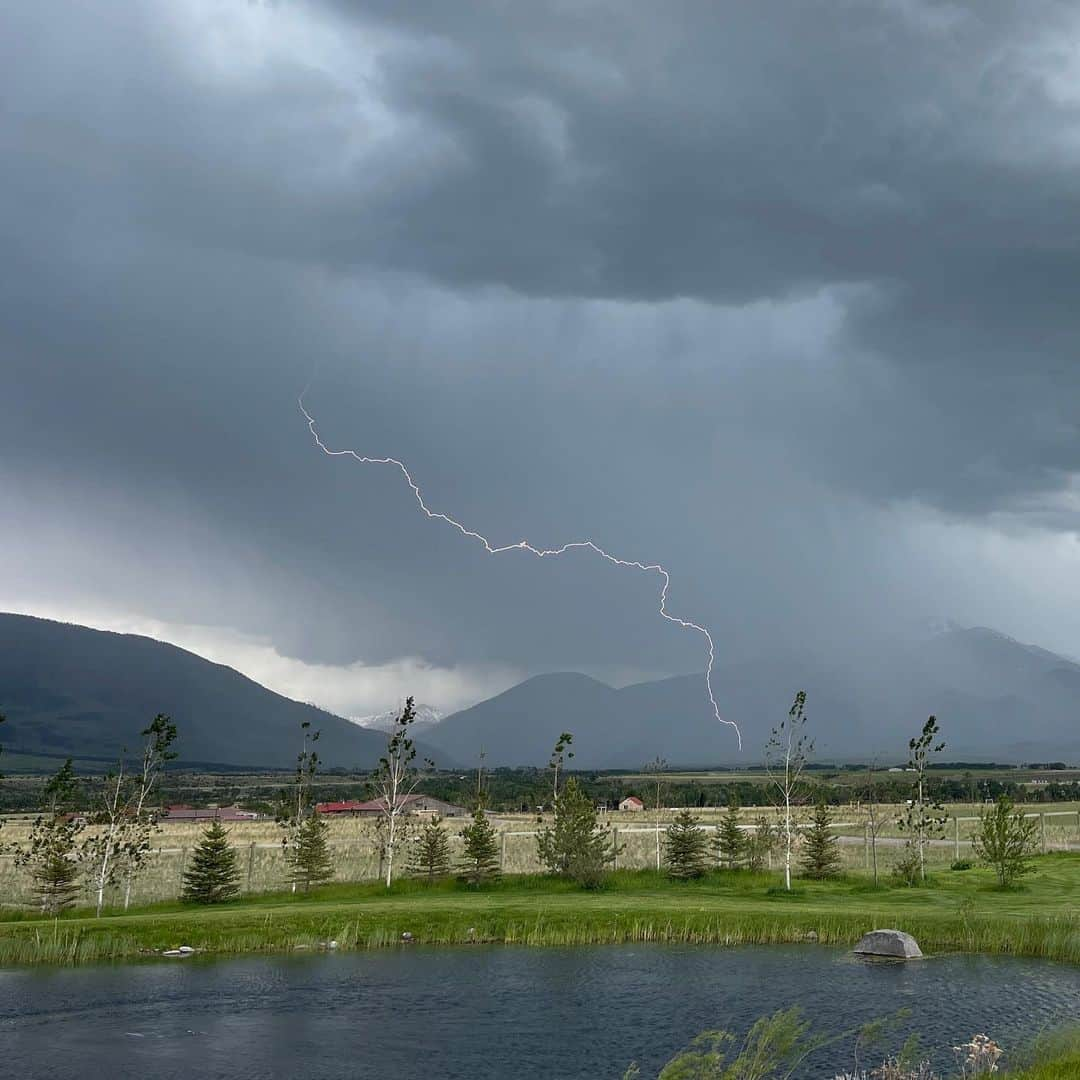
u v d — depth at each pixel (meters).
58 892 67.12
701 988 46.03
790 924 58.38
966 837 109.31
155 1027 40.84
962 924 56.12
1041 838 98.81
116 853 70.25
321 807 180.75
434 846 79.94
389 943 57.38
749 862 85.56
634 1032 39.59
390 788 95.25
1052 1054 29.25
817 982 46.69
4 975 50.12
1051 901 65.81
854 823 120.38
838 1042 37.12
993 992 43.94
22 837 114.06
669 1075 26.20
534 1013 42.38
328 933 58.38
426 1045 38.25
